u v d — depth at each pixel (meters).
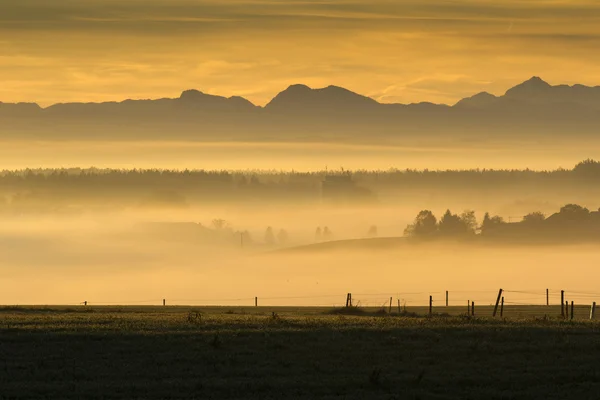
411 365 116.75
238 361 118.75
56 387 102.38
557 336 139.38
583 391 102.69
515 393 101.56
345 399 98.12
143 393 100.56
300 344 131.12
